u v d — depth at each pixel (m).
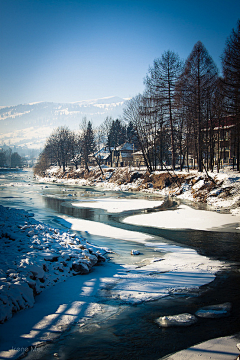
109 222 20.84
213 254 12.45
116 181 59.44
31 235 12.04
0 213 16.14
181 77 41.34
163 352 5.33
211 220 20.91
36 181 86.12
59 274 9.05
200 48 36.31
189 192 35.91
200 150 37.97
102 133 94.62
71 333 5.93
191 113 39.78
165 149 57.97
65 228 18.34
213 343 5.63
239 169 36.97
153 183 47.34
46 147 127.38
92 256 10.74
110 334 5.95
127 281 9.00
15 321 6.23
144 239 15.48
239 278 9.36
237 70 27.70
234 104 29.53
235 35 27.39
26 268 8.06
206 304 7.43
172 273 9.84
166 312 6.96
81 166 99.06
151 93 46.84
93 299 7.59
